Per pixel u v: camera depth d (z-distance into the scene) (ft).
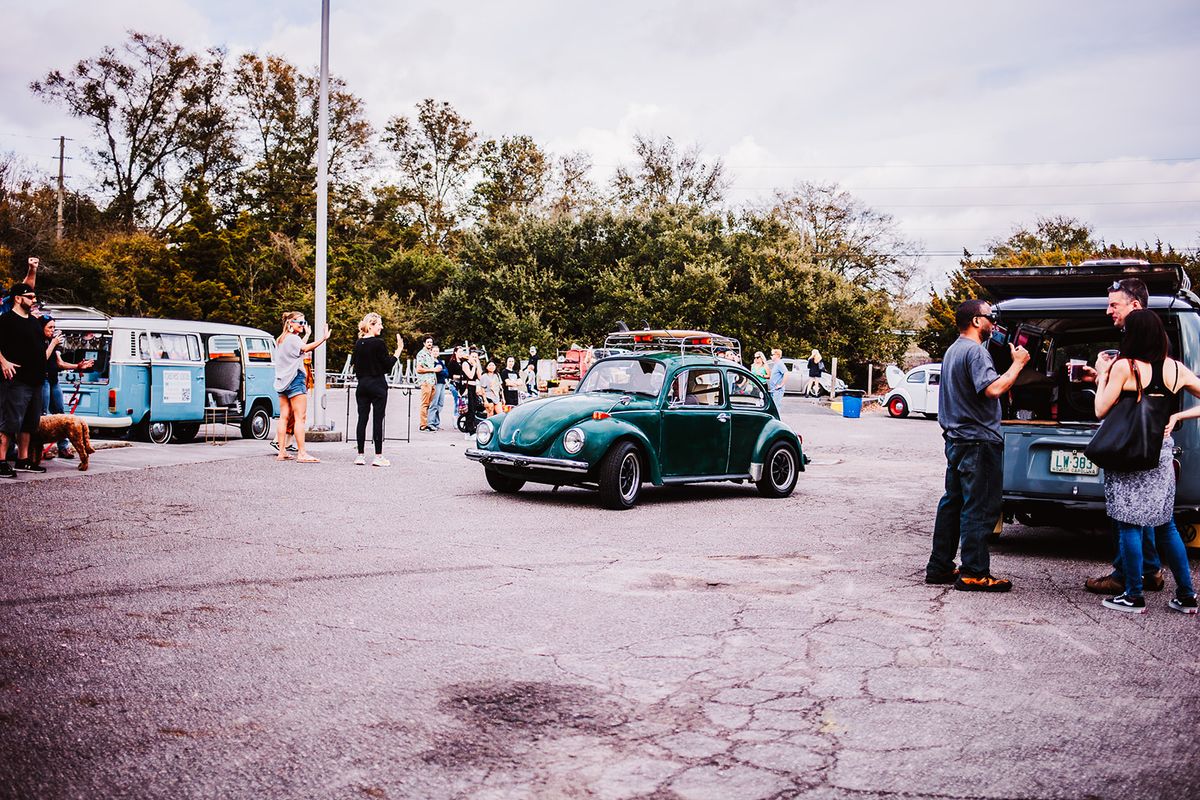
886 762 11.23
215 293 144.56
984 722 12.65
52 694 12.95
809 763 11.15
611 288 148.56
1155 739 12.16
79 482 32.89
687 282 145.89
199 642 15.47
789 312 150.92
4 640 15.29
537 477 32.45
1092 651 16.22
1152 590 21.33
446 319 156.76
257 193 185.06
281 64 184.14
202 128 177.06
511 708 12.82
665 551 24.47
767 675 14.49
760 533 27.71
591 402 32.55
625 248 158.10
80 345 46.55
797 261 151.23
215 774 10.55
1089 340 28.37
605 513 30.76
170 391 48.26
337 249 176.96
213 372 53.88
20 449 34.06
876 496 37.17
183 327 49.47
